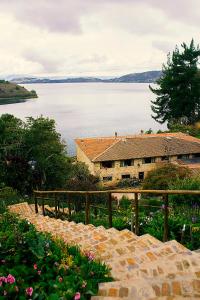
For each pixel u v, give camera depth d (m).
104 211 17.78
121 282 4.64
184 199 12.67
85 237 7.61
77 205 20.84
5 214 9.65
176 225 9.30
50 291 4.60
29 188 31.02
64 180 32.75
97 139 57.59
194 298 4.18
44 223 10.75
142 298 4.25
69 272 5.14
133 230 10.13
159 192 7.63
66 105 194.00
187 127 62.59
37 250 5.53
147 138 53.78
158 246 6.33
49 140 32.53
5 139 30.34
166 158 51.72
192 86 61.75
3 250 5.57
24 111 158.62
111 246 6.84
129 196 33.81
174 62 61.97
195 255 5.58
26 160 30.34
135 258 5.79
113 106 184.62
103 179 49.88
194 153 52.19
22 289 4.51
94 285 4.81
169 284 4.50
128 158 49.72
